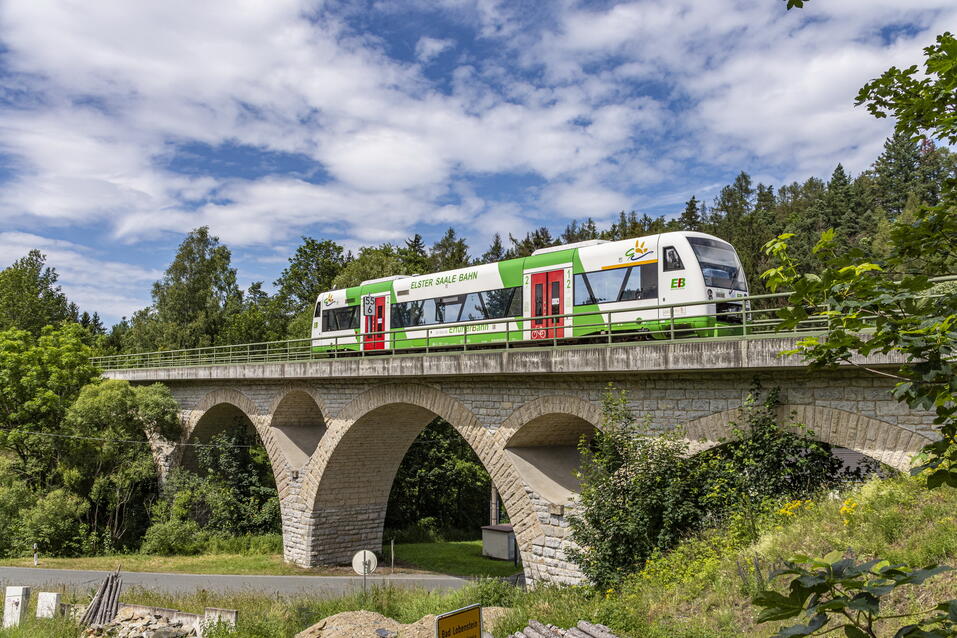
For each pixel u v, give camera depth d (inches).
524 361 689.6
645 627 463.8
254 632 685.9
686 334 705.0
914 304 163.3
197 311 2425.0
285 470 1146.0
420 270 2367.1
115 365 1863.9
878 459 486.6
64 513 1295.5
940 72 182.7
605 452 619.8
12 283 2471.7
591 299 791.1
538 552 706.2
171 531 1310.3
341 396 1004.6
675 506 576.1
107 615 781.3
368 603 780.0
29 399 1402.6
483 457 767.7
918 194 2883.9
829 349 178.9
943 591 362.9
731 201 3828.7
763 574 456.1
